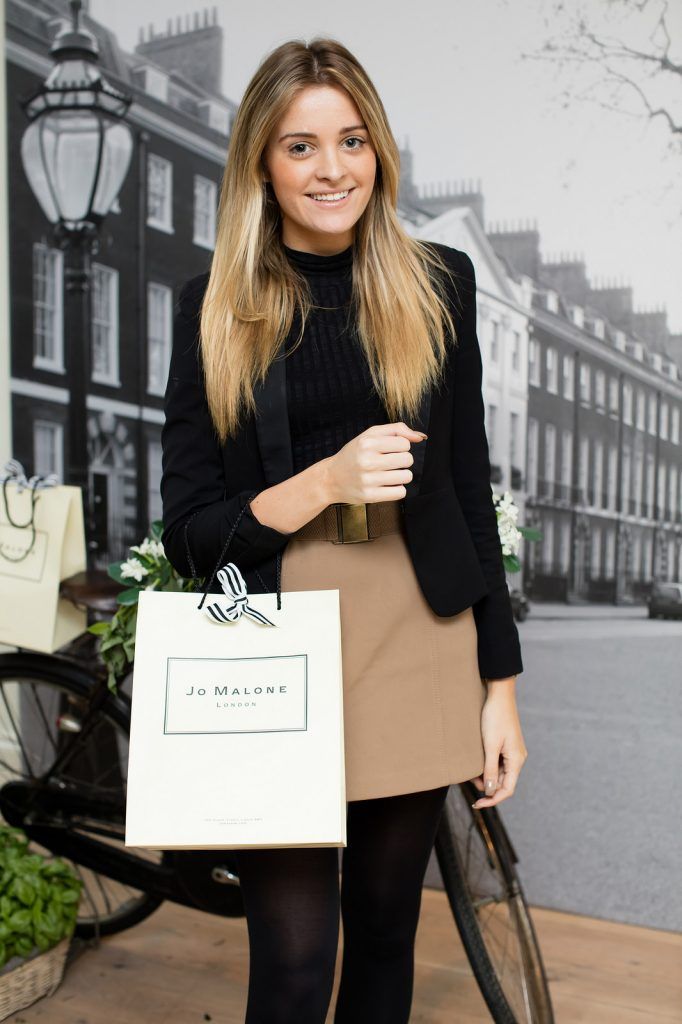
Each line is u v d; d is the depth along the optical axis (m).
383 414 1.17
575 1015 1.76
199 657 1.05
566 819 2.23
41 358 2.65
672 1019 1.75
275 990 1.11
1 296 2.67
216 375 1.14
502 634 1.24
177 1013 1.77
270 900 1.14
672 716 2.12
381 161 1.16
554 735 2.25
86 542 2.65
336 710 1.03
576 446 2.21
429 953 1.98
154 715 1.04
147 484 2.58
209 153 2.43
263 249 1.19
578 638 2.22
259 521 1.08
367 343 1.16
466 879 1.69
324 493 1.04
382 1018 1.29
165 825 1.01
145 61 2.49
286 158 1.11
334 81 1.09
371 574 1.14
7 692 2.28
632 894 2.16
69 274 2.61
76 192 2.58
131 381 2.57
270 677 1.04
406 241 1.21
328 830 1.00
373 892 1.27
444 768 1.17
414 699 1.16
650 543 2.14
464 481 1.25
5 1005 1.74
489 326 2.28
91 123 2.55
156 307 2.53
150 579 1.67
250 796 1.02
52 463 2.67
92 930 2.01
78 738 1.96
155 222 2.51
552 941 2.05
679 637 2.12
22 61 2.59
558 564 2.26
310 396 1.15
